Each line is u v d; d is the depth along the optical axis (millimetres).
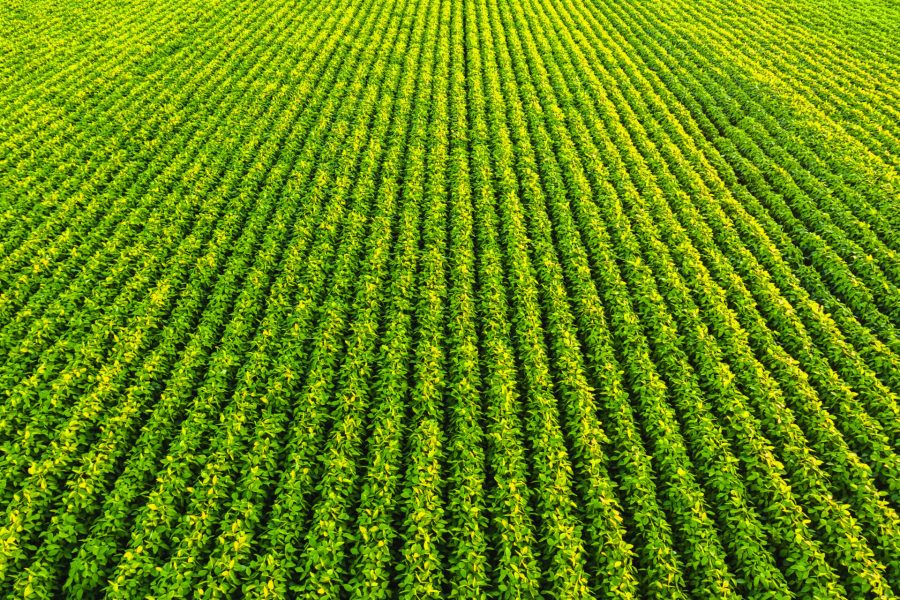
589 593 12797
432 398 16672
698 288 20641
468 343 18281
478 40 41312
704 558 13078
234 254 22016
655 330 19219
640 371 17438
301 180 26141
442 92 33250
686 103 33688
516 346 19125
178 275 21062
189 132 29844
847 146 28828
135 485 14398
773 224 24047
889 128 30875
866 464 15328
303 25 41344
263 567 12609
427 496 14000
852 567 12992
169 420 16125
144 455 15016
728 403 16547
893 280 21859
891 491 14914
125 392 17094
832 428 15953
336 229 23562
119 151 27672
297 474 14531
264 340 18266
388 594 12555
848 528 13586
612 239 23438
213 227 23828
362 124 30172
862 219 24750
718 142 30031
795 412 16766
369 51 37969
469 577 12625
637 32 42844
